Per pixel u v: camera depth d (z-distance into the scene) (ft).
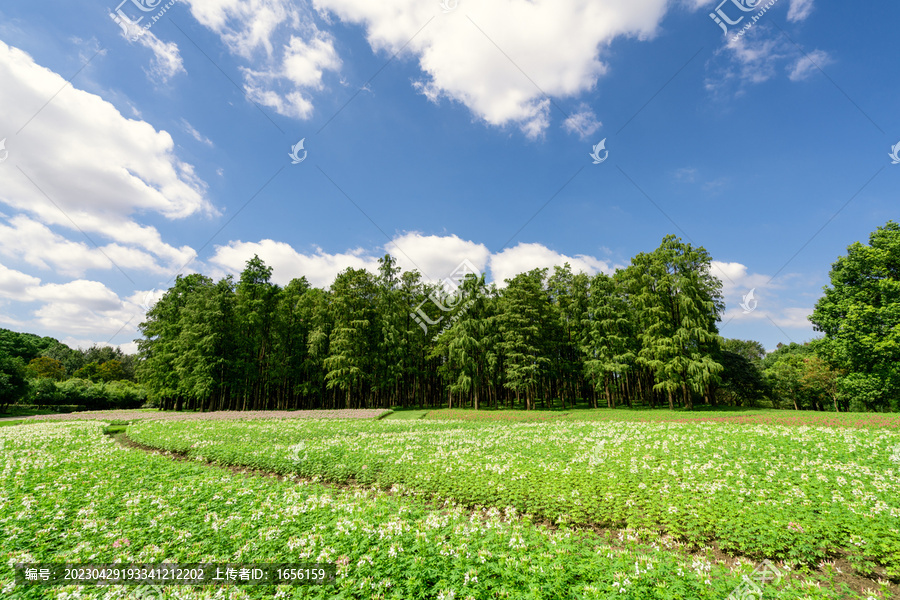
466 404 154.61
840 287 106.11
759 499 28.04
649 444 47.88
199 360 134.10
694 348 110.32
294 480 40.04
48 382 157.17
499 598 16.16
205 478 36.65
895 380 92.07
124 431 81.51
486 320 134.51
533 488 32.60
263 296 148.46
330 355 142.20
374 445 53.01
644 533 24.22
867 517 24.08
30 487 33.50
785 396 159.84
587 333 131.54
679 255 118.32
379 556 19.62
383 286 149.28
